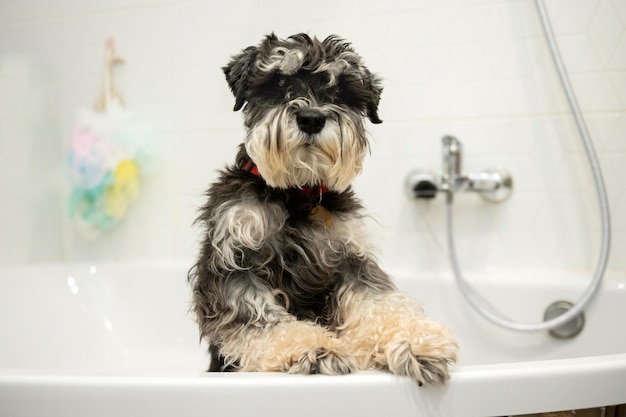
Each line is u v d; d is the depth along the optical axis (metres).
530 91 2.29
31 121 2.93
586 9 2.23
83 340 2.46
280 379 0.99
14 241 2.96
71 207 2.79
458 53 2.36
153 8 2.72
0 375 1.03
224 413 0.98
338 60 1.44
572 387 1.03
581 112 2.24
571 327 2.09
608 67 2.22
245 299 1.30
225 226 1.36
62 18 2.88
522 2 2.29
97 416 0.99
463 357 2.24
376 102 1.57
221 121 2.64
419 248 2.41
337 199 1.51
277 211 1.38
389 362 1.08
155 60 2.72
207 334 1.35
